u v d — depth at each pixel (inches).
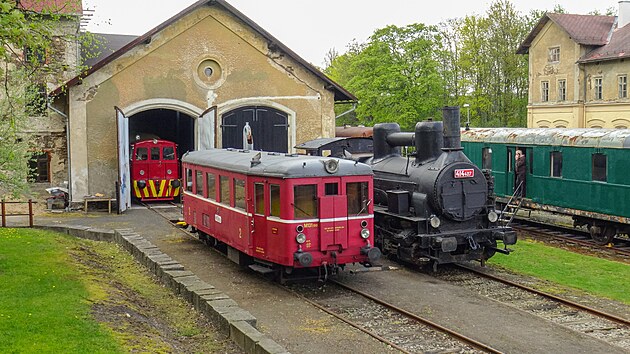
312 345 419.5
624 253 754.2
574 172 848.9
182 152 1284.4
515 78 2166.6
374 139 765.3
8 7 451.2
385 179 714.8
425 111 2007.9
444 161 643.5
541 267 654.5
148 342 383.6
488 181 671.8
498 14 2128.4
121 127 1011.3
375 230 723.4
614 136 787.4
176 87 1090.1
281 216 548.1
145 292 534.6
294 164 548.1
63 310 414.3
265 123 1152.8
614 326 463.2
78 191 1044.5
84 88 1035.9
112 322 407.5
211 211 694.5
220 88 1116.5
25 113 593.0
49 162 1359.5
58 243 684.7
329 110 1183.6
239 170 604.4
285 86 1155.3
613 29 1728.6
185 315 474.6
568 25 1747.0
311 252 552.7
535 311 504.1
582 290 562.9
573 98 1737.2
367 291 565.0
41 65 643.5
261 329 454.0
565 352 407.5
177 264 586.6
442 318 482.9
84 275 533.6
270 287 574.9
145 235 832.3
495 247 658.8
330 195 558.3
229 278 607.2
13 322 384.2
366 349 411.2
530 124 1926.7
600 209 804.6
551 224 960.9
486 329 454.6
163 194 1161.4
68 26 1086.4
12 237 703.1
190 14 1088.2
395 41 2043.6
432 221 632.4
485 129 1058.7
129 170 1099.9
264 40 1135.6
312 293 560.1
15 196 572.4
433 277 624.1
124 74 1057.5
